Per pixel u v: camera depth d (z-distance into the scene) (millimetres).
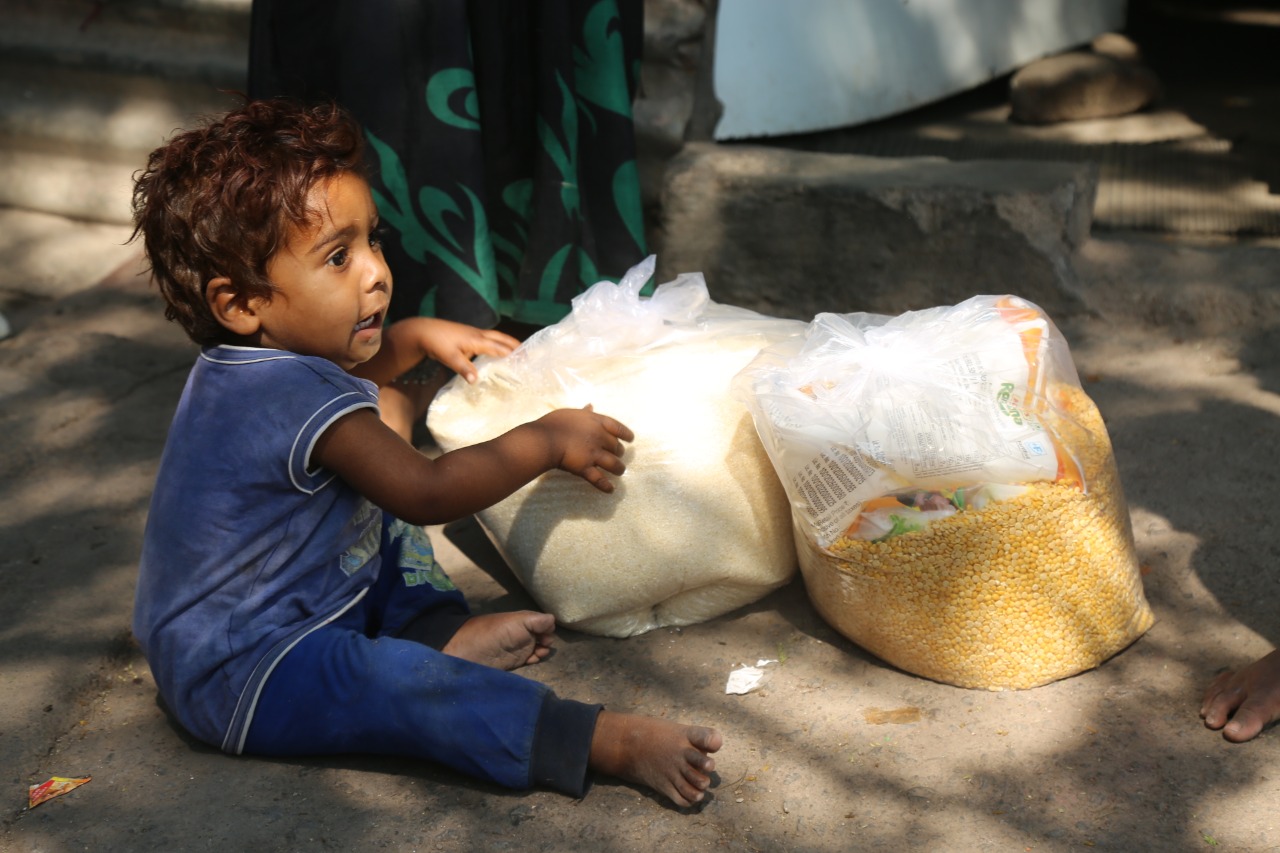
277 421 1848
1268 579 2201
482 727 1811
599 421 2062
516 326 3203
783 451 2016
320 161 1822
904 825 1744
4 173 4020
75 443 2873
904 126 3926
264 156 1802
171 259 1854
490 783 1858
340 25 2584
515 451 1976
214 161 1800
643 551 2115
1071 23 4156
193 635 1889
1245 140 3754
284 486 1864
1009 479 1938
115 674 2146
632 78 2936
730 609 2254
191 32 3838
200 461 1885
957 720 1942
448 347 2398
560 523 2143
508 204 2869
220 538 1877
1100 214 3344
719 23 3416
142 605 1946
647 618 2219
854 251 3195
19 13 4016
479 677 1830
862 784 1825
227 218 1782
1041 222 3057
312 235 1816
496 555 2488
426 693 1821
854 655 2123
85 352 3254
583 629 2211
